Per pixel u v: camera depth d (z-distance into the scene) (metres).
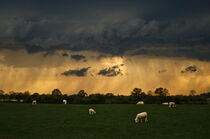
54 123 46.25
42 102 123.38
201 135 35.78
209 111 60.12
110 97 145.75
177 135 35.97
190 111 60.66
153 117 51.16
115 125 43.31
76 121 48.00
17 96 158.00
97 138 34.84
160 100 120.19
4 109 70.69
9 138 35.47
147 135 36.09
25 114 58.94
